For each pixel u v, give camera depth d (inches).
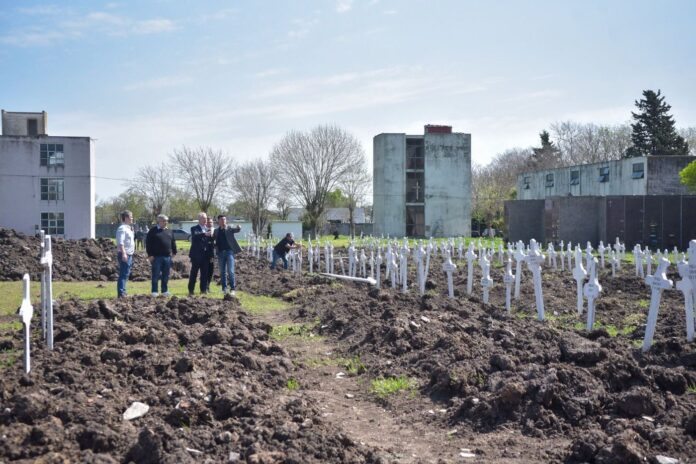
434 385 336.5
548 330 410.3
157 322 456.1
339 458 238.5
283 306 676.1
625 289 719.1
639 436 242.7
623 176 1931.6
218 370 341.4
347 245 1704.0
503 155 4458.7
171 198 3304.6
